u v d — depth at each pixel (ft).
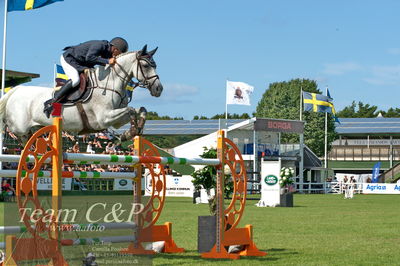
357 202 87.10
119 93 29.84
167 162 25.49
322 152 217.97
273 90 251.39
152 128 226.17
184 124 229.86
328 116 215.72
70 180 74.08
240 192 28.17
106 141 57.31
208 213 56.34
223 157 27.07
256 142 138.82
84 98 29.94
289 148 154.92
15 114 32.58
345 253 27.76
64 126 30.89
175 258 26.18
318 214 57.21
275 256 26.89
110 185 82.33
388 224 44.98
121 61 29.94
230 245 26.84
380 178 175.52
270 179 73.72
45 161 20.53
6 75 87.92
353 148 237.66
